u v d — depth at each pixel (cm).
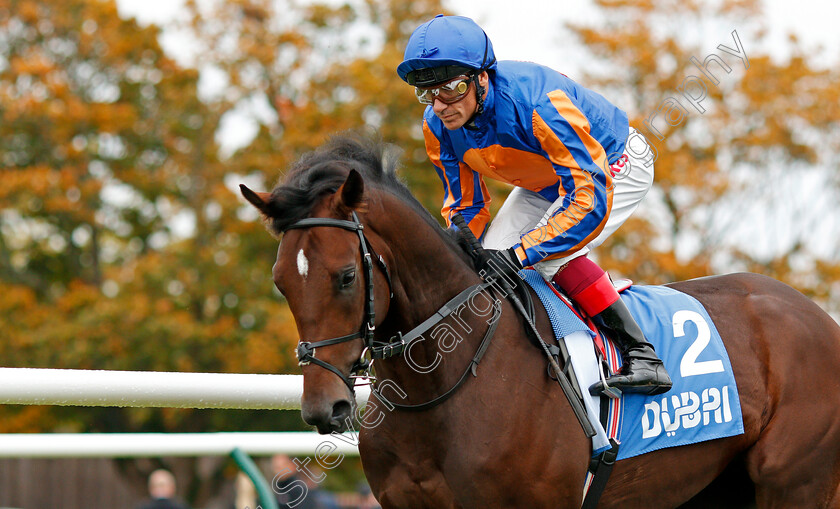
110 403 421
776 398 468
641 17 1930
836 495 474
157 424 2253
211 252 2186
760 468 463
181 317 2064
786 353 473
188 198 2398
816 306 498
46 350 2066
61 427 2227
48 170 2319
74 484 2377
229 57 2314
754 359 473
